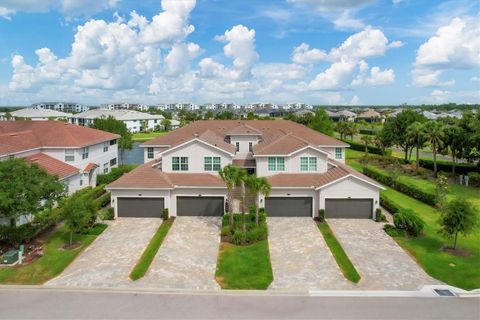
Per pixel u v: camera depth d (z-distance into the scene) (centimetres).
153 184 3278
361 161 6638
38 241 2764
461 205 2525
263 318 1719
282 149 3638
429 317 1725
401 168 5834
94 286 2081
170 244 2703
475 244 2688
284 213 3369
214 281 2161
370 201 3281
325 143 4519
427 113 16425
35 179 2484
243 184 2870
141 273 2217
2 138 3731
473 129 4631
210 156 3625
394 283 2120
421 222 2847
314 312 1777
